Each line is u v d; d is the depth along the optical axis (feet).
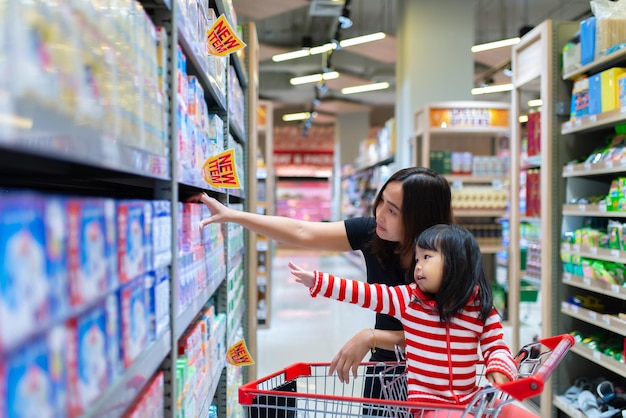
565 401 10.50
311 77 38.06
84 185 4.88
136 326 2.82
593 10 10.19
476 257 4.91
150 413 3.19
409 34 25.64
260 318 19.58
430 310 4.94
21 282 1.57
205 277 5.38
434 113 20.38
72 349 1.96
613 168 9.30
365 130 57.88
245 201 11.43
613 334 10.92
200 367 5.09
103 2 2.34
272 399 5.29
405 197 5.81
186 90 4.47
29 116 1.65
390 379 5.99
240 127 10.24
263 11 25.13
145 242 2.99
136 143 2.77
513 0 32.17
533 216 12.92
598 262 9.96
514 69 13.32
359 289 5.09
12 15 1.59
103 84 2.29
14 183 3.99
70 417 1.93
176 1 3.76
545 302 11.30
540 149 12.26
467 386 4.85
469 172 20.30
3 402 1.49
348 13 26.16
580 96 10.59
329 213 75.00
